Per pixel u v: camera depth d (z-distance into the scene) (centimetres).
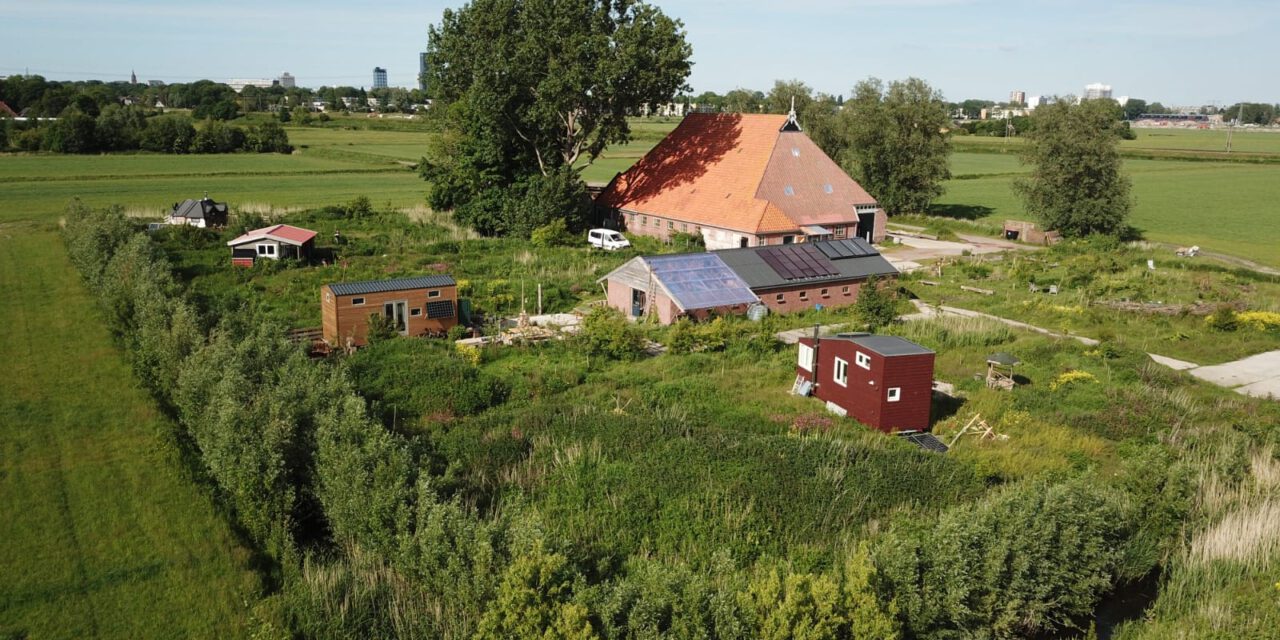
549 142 7188
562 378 3322
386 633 1706
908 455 2550
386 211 7881
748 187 6488
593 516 2188
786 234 6278
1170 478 2200
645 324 4275
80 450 2544
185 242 5797
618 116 7000
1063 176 7100
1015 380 3472
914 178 8606
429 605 1745
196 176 11056
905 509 2217
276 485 2088
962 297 5075
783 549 2075
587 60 6488
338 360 3356
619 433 2689
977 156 17525
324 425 2192
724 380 3375
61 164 11956
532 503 2255
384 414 2864
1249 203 10144
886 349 2895
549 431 2720
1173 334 4166
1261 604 1822
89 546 2031
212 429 2289
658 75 6656
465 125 7400
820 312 4662
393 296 3853
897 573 1706
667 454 2536
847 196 6919
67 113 14750
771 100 9938
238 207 7638
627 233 7338
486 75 6462
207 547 2036
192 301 3706
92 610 1795
